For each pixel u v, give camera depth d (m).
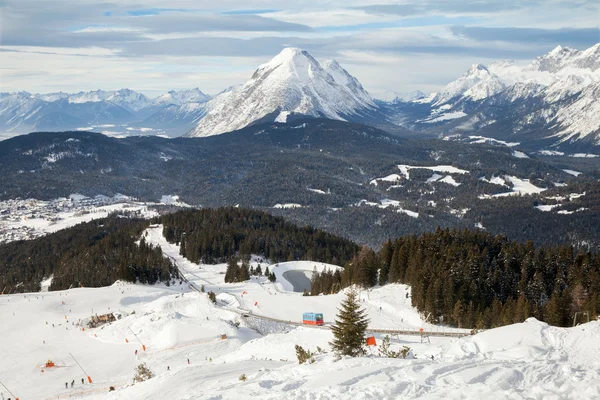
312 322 113.75
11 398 89.00
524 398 32.34
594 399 31.64
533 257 133.88
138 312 143.00
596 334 51.50
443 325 110.38
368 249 159.12
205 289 178.62
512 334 54.47
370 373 41.16
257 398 38.06
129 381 90.25
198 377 63.94
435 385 36.75
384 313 118.88
